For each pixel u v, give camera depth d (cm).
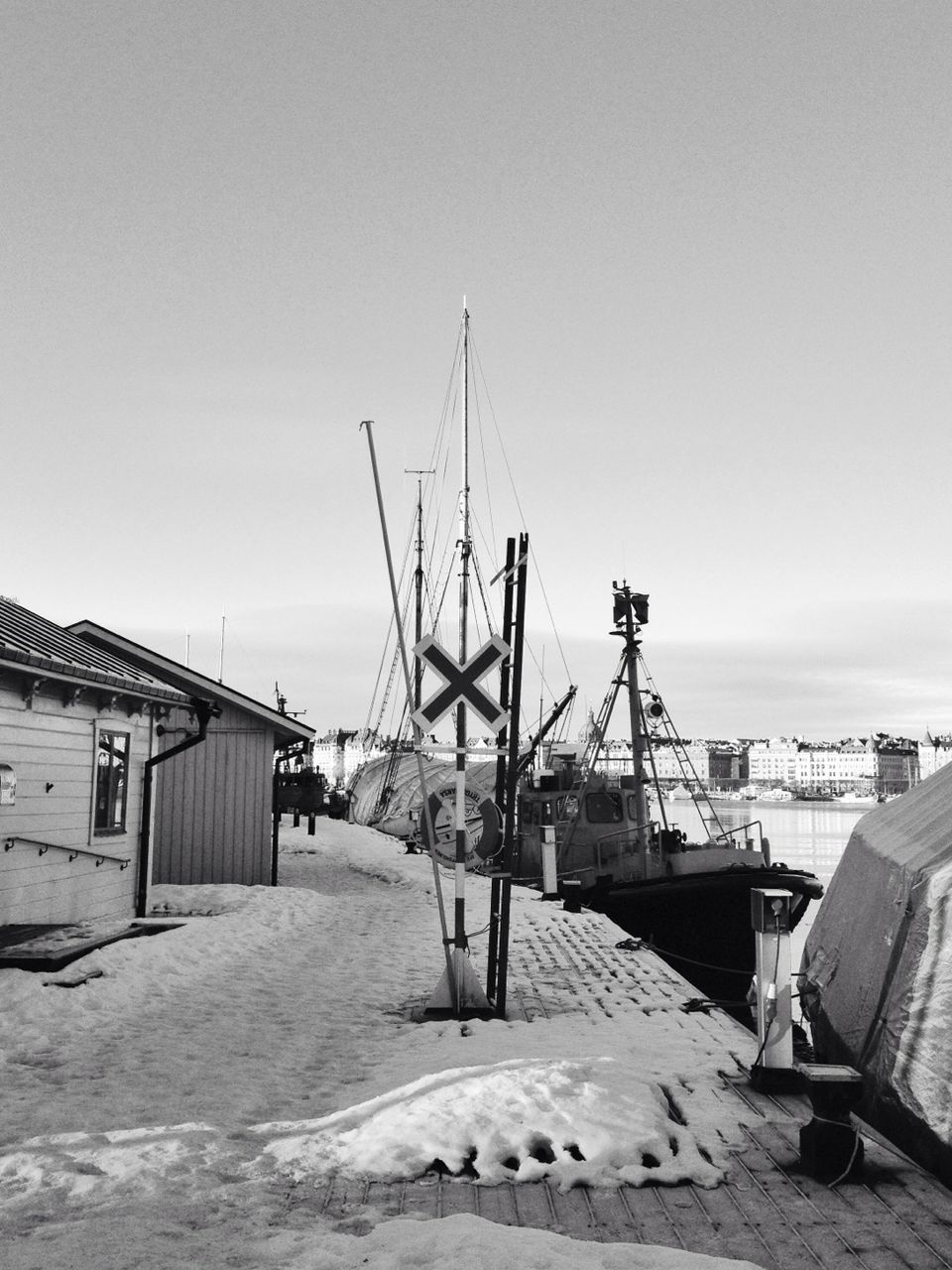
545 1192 476
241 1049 752
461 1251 383
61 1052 731
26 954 966
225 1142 530
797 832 11988
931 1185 485
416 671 898
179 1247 394
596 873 2088
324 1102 616
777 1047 634
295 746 3002
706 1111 591
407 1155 507
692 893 1778
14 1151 506
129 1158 501
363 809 6266
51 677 1127
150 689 1381
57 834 1220
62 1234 404
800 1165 509
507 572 991
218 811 2072
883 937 661
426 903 1895
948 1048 538
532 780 2519
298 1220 434
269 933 1394
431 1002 891
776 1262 400
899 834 797
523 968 1162
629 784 2273
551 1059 650
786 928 646
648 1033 802
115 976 970
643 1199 468
